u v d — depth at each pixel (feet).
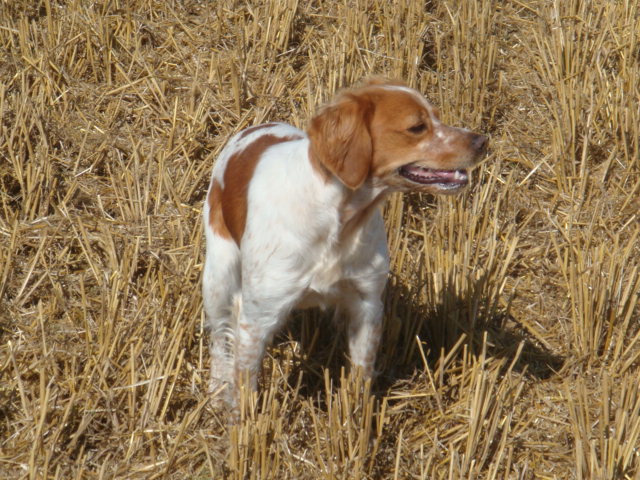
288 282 16.38
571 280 20.08
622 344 19.58
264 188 16.49
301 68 26.50
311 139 15.42
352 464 16.37
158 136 24.26
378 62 26.17
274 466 16.03
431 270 20.67
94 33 26.12
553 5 28.66
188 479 16.24
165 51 26.58
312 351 19.51
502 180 23.67
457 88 25.17
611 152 24.68
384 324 19.62
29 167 21.81
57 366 18.01
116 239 21.36
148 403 17.03
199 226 21.59
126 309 19.60
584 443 16.88
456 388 18.62
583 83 26.13
